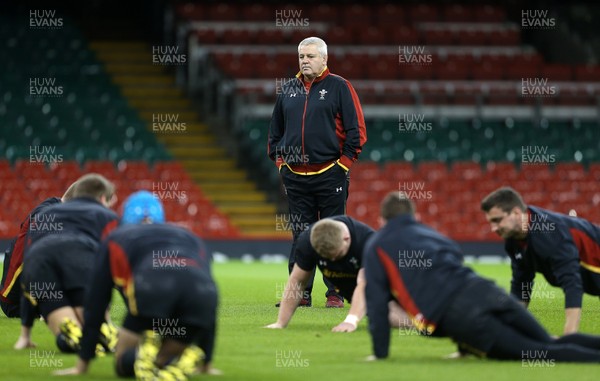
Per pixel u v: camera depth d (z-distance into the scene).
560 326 35.53
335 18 135.25
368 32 131.12
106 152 107.25
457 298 25.50
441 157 110.94
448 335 25.88
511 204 29.11
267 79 120.38
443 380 23.30
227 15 133.38
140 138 112.50
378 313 25.95
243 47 127.44
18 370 25.45
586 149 114.69
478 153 112.00
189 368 22.45
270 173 109.44
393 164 107.12
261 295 49.91
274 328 33.91
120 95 121.62
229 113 122.75
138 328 23.30
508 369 24.83
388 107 120.06
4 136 108.31
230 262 92.69
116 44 133.50
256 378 24.23
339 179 41.09
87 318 23.98
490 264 90.50
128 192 101.44
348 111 40.75
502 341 25.56
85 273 27.17
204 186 107.69
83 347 24.20
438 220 101.81
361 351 28.69
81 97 119.38
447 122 118.69
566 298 28.81
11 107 113.56
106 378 23.92
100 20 140.00
